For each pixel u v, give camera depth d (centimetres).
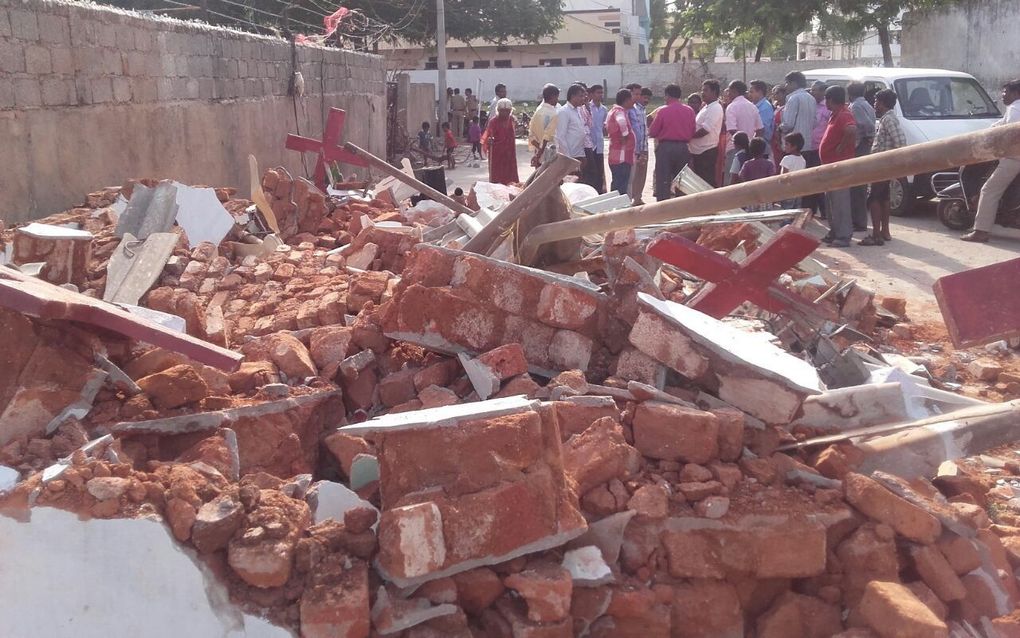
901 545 316
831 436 368
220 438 317
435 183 1039
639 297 376
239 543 263
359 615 258
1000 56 1912
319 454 385
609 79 4303
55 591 267
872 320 626
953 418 369
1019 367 577
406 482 282
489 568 281
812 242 435
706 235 680
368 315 457
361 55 1739
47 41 698
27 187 673
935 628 266
